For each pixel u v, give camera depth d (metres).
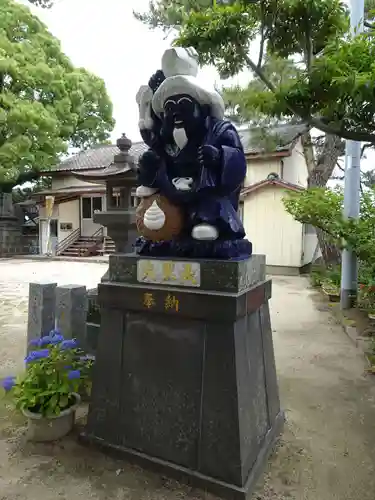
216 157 2.35
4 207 21.11
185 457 2.38
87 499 2.23
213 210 2.45
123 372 2.61
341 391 3.84
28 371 3.02
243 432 2.27
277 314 7.21
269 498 2.27
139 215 2.63
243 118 4.28
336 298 8.21
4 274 12.47
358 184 6.88
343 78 2.81
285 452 2.76
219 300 2.24
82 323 3.78
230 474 2.24
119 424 2.62
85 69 18.09
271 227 12.95
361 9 6.09
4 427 3.02
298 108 3.36
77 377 2.84
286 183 12.42
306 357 4.83
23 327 6.10
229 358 2.26
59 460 2.59
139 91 2.64
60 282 10.75
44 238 19.33
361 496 2.31
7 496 2.26
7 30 13.55
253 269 2.63
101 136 21.00
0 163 13.39
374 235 6.20
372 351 4.90
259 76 4.15
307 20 3.51
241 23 3.89
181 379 2.40
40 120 13.31
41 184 22.27
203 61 4.41
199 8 4.72
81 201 19.56
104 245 18.42
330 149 10.80
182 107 2.35
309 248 13.73
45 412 2.77
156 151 2.58
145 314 2.53
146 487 2.33
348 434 3.03
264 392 2.78
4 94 13.02
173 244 2.59
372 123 3.29
